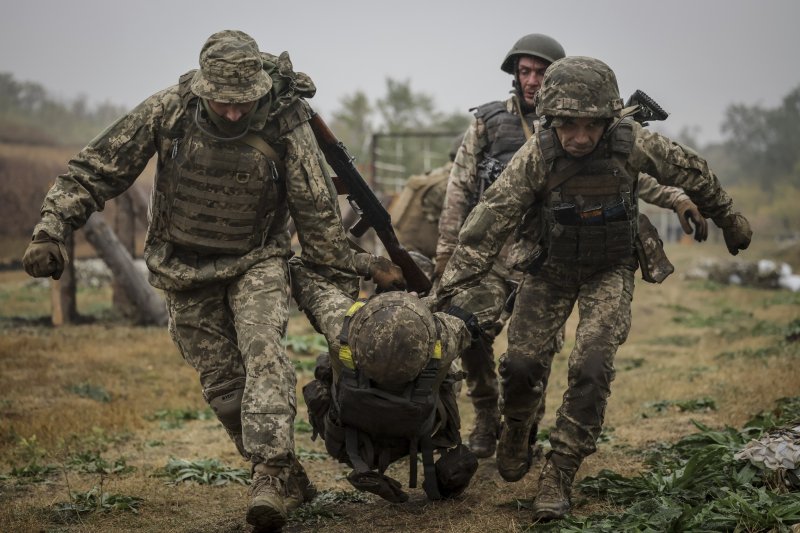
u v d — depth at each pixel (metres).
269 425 7.48
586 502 8.47
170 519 8.88
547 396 16.50
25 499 9.58
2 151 59.88
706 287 39.31
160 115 8.09
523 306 8.83
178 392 16.45
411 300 7.54
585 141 7.89
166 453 11.95
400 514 8.74
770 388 13.86
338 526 8.43
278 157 8.16
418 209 14.74
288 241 8.66
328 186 8.33
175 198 8.17
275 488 7.33
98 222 24.19
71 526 8.63
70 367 18.33
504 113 10.55
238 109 7.81
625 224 8.22
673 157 8.18
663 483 8.25
